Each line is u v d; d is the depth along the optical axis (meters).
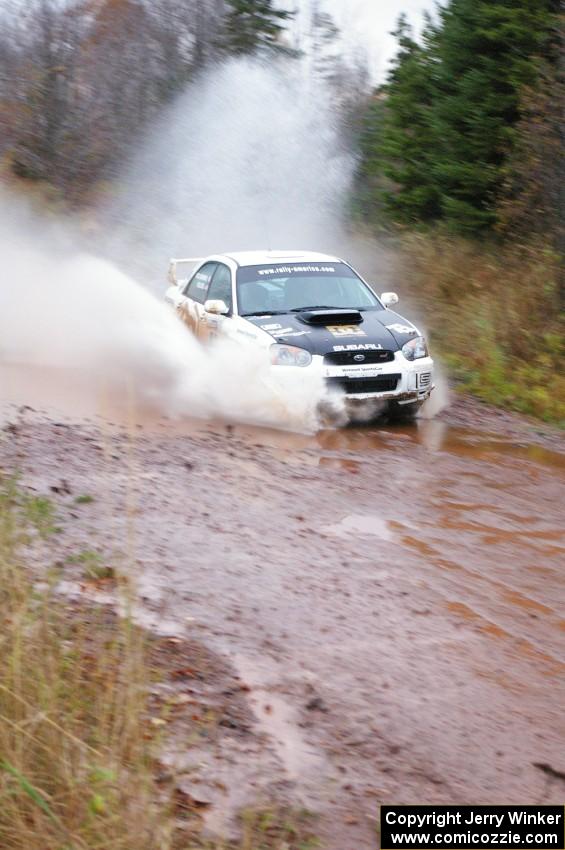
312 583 6.03
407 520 7.44
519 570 6.51
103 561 5.93
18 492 6.82
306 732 4.43
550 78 15.88
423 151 19.56
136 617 5.25
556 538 7.20
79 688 4.12
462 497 8.13
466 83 18.25
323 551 6.62
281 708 4.59
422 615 5.70
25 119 23.56
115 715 3.91
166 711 4.33
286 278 11.59
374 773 4.19
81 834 3.32
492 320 14.35
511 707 4.77
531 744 4.49
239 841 3.64
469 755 4.37
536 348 13.80
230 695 4.63
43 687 3.88
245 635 5.26
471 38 18.34
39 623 4.52
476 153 18.25
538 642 5.47
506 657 5.27
